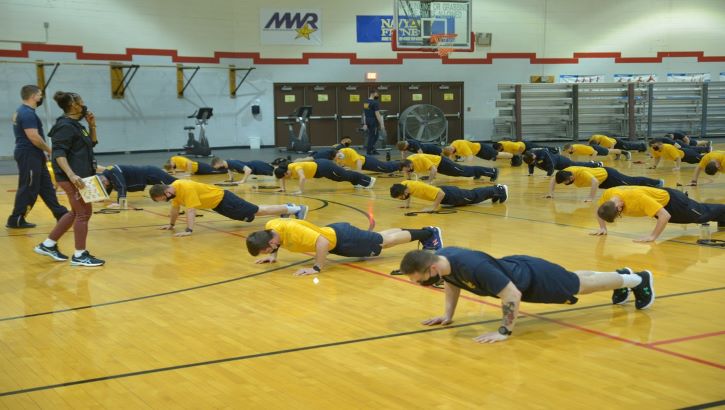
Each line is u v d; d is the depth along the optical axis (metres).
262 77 21.22
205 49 20.27
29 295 5.53
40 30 17.61
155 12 19.31
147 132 19.53
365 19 21.97
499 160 18.41
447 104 23.03
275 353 4.09
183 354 4.09
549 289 4.20
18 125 8.24
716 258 6.49
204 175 15.04
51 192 8.57
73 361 4.00
